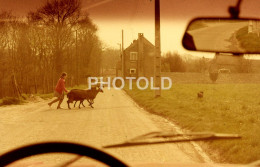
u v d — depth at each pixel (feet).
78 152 6.36
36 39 127.65
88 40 211.41
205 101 71.15
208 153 24.52
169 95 93.86
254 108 54.03
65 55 157.69
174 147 25.77
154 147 25.62
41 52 130.11
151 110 55.98
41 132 33.32
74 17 151.74
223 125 35.35
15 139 29.48
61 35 143.23
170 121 43.04
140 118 46.14
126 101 79.97
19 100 71.31
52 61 139.74
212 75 236.84
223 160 22.43
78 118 45.03
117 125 38.68
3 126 37.47
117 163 6.50
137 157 22.56
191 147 26.14
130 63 256.93
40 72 144.15
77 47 204.44
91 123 40.19
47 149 6.19
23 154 6.08
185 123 38.47
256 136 26.76
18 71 126.41
